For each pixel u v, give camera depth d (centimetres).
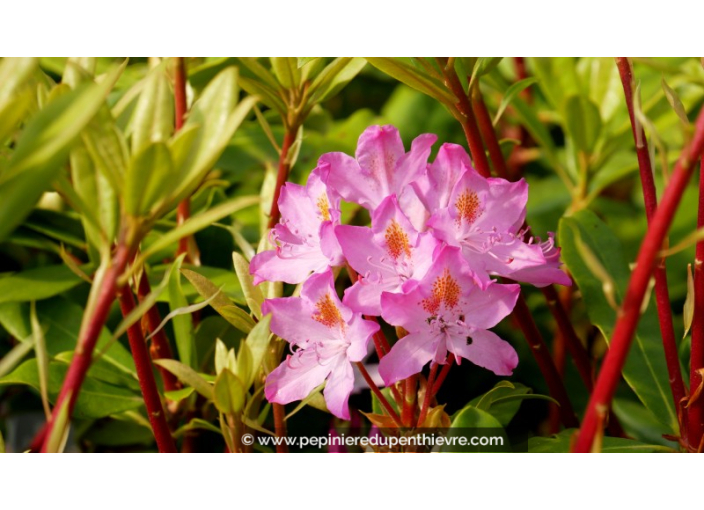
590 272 63
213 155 45
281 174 65
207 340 68
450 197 55
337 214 54
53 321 66
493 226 56
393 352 52
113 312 69
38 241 68
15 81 44
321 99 66
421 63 58
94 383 64
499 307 53
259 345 53
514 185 56
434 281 52
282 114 65
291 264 56
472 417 52
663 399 60
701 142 42
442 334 53
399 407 54
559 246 64
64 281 65
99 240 50
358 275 53
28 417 71
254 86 64
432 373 53
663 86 54
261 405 64
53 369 62
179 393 62
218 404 53
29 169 41
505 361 53
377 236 53
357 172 56
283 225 57
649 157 56
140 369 54
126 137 56
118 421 69
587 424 44
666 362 59
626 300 43
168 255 71
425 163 56
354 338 53
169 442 55
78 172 46
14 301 65
